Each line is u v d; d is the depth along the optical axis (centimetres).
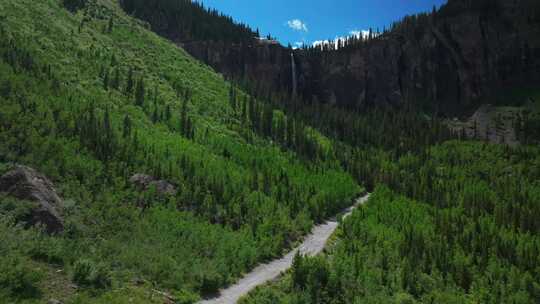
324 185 8469
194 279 3772
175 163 6450
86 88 8200
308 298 3791
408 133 15200
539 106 18038
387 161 12069
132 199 5034
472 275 5794
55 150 5031
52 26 10244
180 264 3909
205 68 13762
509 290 5544
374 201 8306
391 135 14388
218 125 9950
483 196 9338
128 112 8144
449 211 8444
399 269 5375
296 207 6838
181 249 4256
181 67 12569
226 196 6106
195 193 5766
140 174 5591
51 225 3581
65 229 3681
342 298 4041
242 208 6041
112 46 11400
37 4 11044
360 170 10419
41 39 9150
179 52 13838
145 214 4809
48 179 4456
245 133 9981
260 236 5453
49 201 3888
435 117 18438
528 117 17062
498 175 11512
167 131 8244
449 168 11769
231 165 7656
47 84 6962
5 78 6138
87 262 3083
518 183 10881
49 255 3095
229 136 9569
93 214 4238
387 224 7156
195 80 12112
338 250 5422
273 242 5341
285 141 10919
